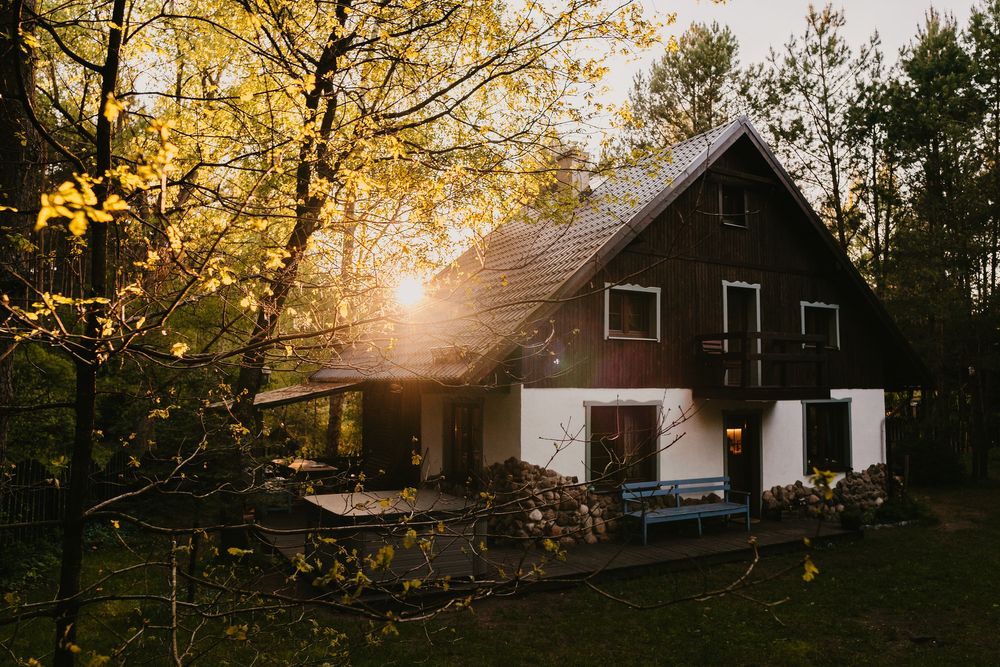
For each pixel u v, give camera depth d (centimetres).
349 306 386
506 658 704
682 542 1148
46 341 282
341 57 521
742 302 1483
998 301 2100
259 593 310
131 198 311
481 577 844
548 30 490
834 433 1569
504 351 1009
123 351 304
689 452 1316
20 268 443
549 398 1153
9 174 487
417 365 1168
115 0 321
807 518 1405
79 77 674
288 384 1977
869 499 1536
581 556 1035
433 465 1400
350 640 696
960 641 772
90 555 985
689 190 1371
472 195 486
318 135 362
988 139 2216
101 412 1040
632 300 1298
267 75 441
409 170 442
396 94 584
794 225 1540
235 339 474
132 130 446
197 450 490
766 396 1274
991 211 2105
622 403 1233
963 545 1221
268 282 386
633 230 1186
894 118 2280
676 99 2727
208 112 435
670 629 796
